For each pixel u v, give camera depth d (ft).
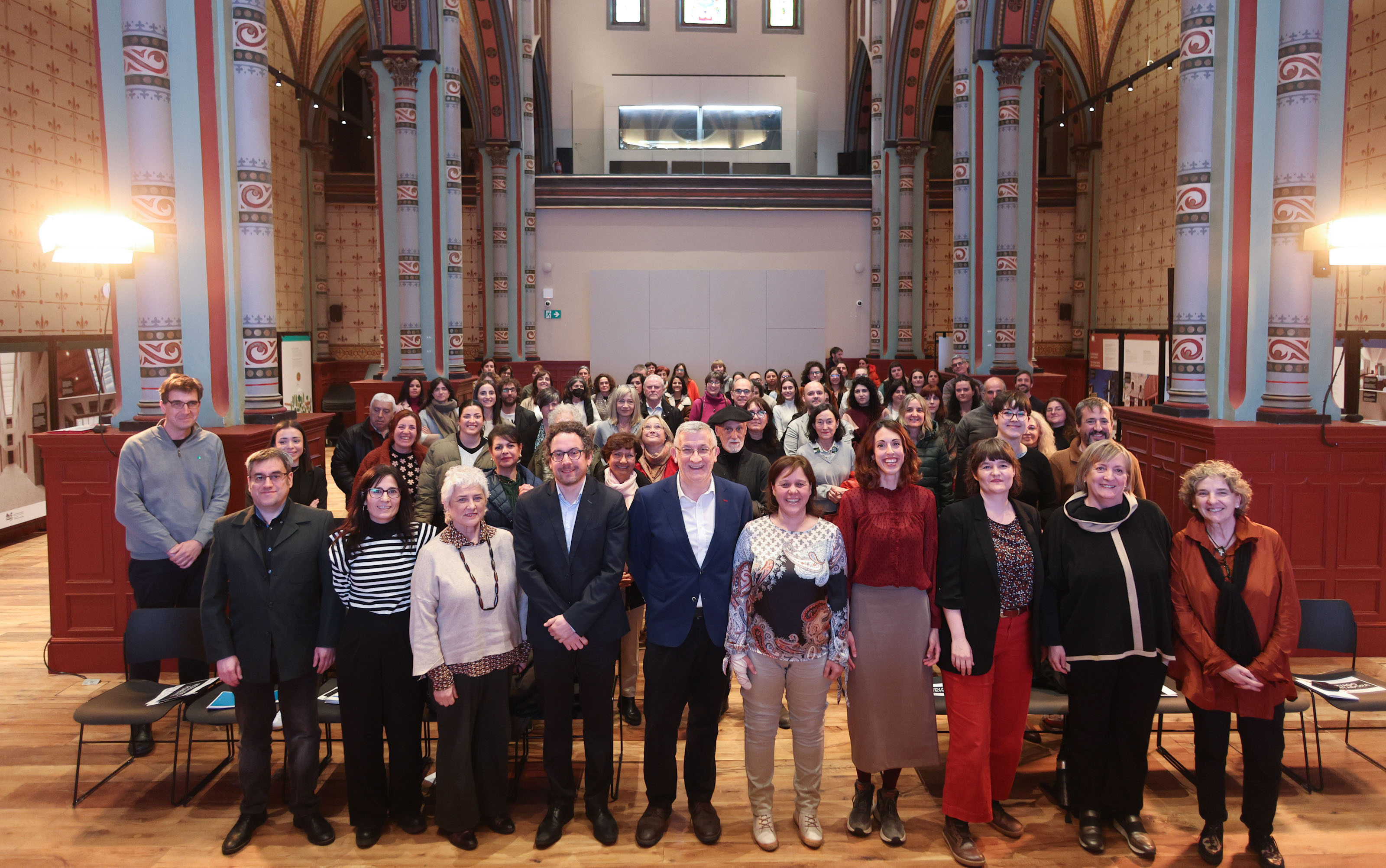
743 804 13.24
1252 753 11.39
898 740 11.83
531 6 54.54
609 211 58.80
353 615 11.82
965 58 32.48
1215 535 11.76
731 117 61.77
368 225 57.88
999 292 32.30
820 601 11.63
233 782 13.96
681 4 63.67
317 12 53.83
